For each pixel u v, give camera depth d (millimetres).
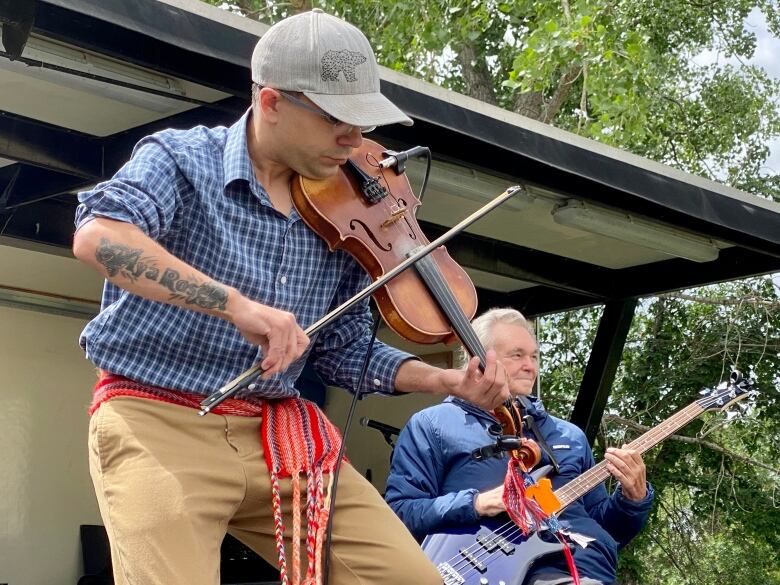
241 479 1976
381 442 5898
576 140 4074
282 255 2086
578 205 4363
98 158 3855
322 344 2336
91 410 1998
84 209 1823
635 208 4410
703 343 9992
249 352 2006
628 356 10312
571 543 3174
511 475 3000
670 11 12625
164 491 1872
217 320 1969
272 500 2027
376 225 2273
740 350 9664
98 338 1961
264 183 2094
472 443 3287
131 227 1808
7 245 4500
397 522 2111
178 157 1960
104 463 1931
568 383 10602
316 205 2129
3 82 3342
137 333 1948
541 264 5371
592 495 3533
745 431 9812
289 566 2100
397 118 2025
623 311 5664
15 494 5066
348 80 2004
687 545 10039
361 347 2357
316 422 2125
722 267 5215
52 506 5168
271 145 2049
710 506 9898
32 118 3689
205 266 2006
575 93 13055
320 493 2027
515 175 4012
